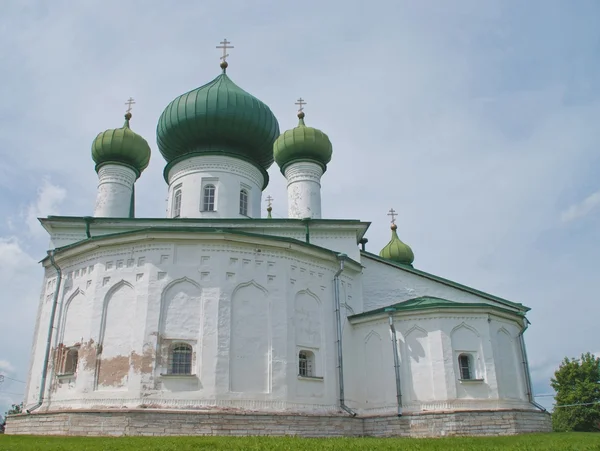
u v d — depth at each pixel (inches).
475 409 805.2
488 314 868.6
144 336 749.3
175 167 1144.8
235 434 720.3
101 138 1151.6
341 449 449.7
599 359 1790.1
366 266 1063.0
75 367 800.3
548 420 895.7
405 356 862.5
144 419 698.8
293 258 868.0
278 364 791.1
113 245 818.8
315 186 1151.0
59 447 478.9
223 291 787.4
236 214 1094.4
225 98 1137.4
